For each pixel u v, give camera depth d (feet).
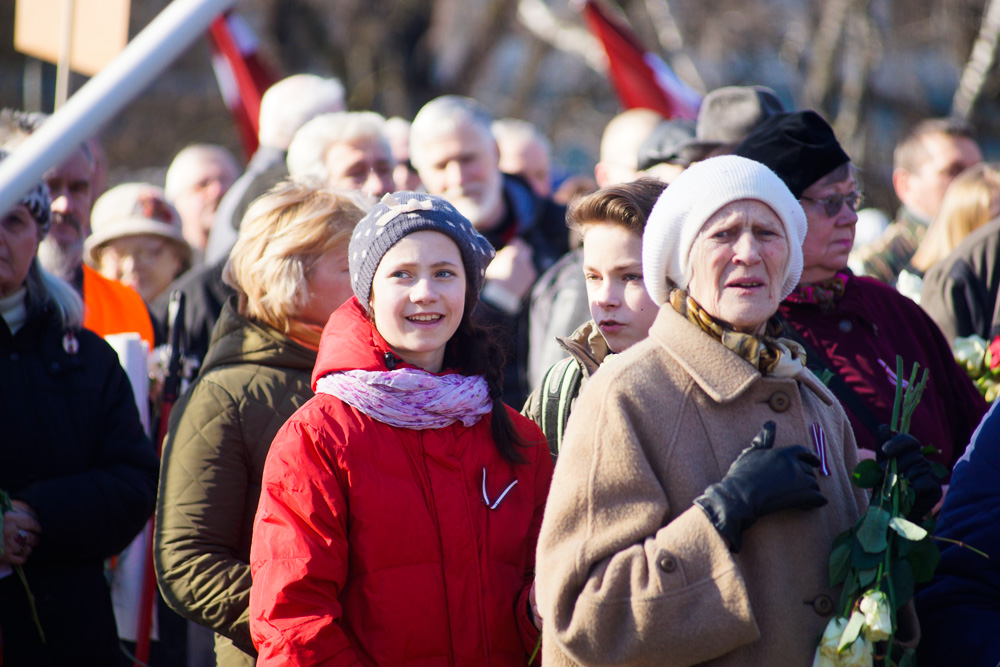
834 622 23.08
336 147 52.39
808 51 160.97
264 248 33.81
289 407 32.65
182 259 66.28
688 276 24.70
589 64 174.70
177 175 81.05
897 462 24.76
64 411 36.55
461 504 27.94
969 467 27.96
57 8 47.52
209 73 185.37
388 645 26.58
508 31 178.40
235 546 31.76
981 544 26.96
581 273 42.06
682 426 24.08
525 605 28.17
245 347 33.71
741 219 24.07
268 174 56.59
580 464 23.98
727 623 22.20
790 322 36.37
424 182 63.87
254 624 26.58
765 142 35.73
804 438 24.53
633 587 22.66
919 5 151.84
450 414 28.30
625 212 29.76
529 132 84.99
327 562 26.48
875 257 67.26
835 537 24.34
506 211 64.80
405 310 28.30
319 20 168.86
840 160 35.50
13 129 45.93
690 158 45.88
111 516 36.04
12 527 33.83
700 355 24.39
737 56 170.60
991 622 25.86
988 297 49.37
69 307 37.88
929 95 161.27
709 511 22.67
